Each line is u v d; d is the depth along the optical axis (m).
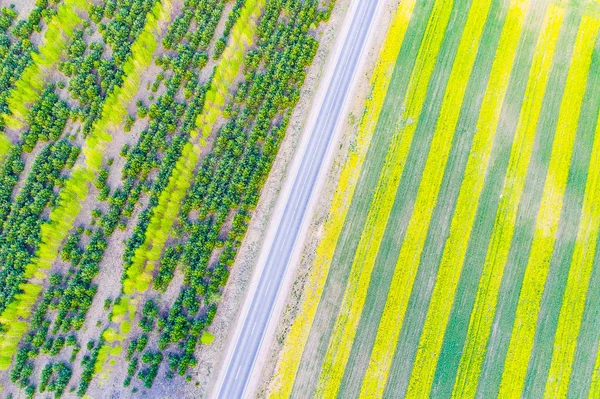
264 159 39.22
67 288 36.34
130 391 35.47
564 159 38.91
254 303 37.09
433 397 35.09
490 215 37.97
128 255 37.06
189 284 37.31
